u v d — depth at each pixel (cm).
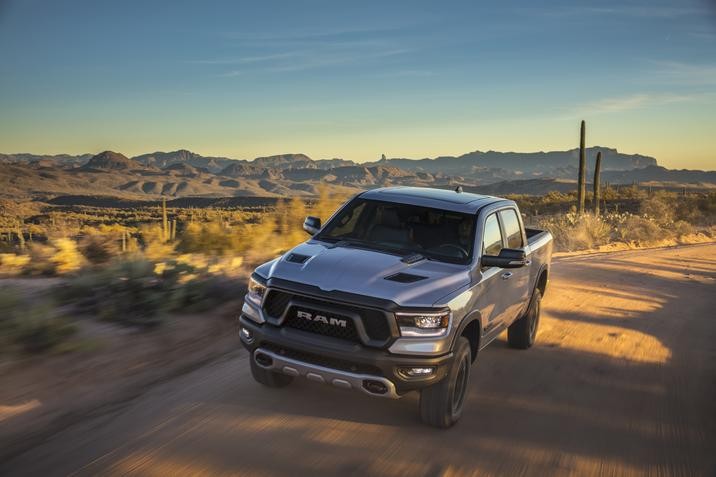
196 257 994
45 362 545
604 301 1170
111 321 677
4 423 442
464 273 518
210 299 796
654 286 1407
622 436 512
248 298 504
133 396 515
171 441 430
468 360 511
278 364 471
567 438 499
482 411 547
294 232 1223
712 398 630
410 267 505
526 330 756
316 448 439
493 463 441
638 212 5291
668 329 962
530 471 432
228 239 1123
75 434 434
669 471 449
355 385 450
